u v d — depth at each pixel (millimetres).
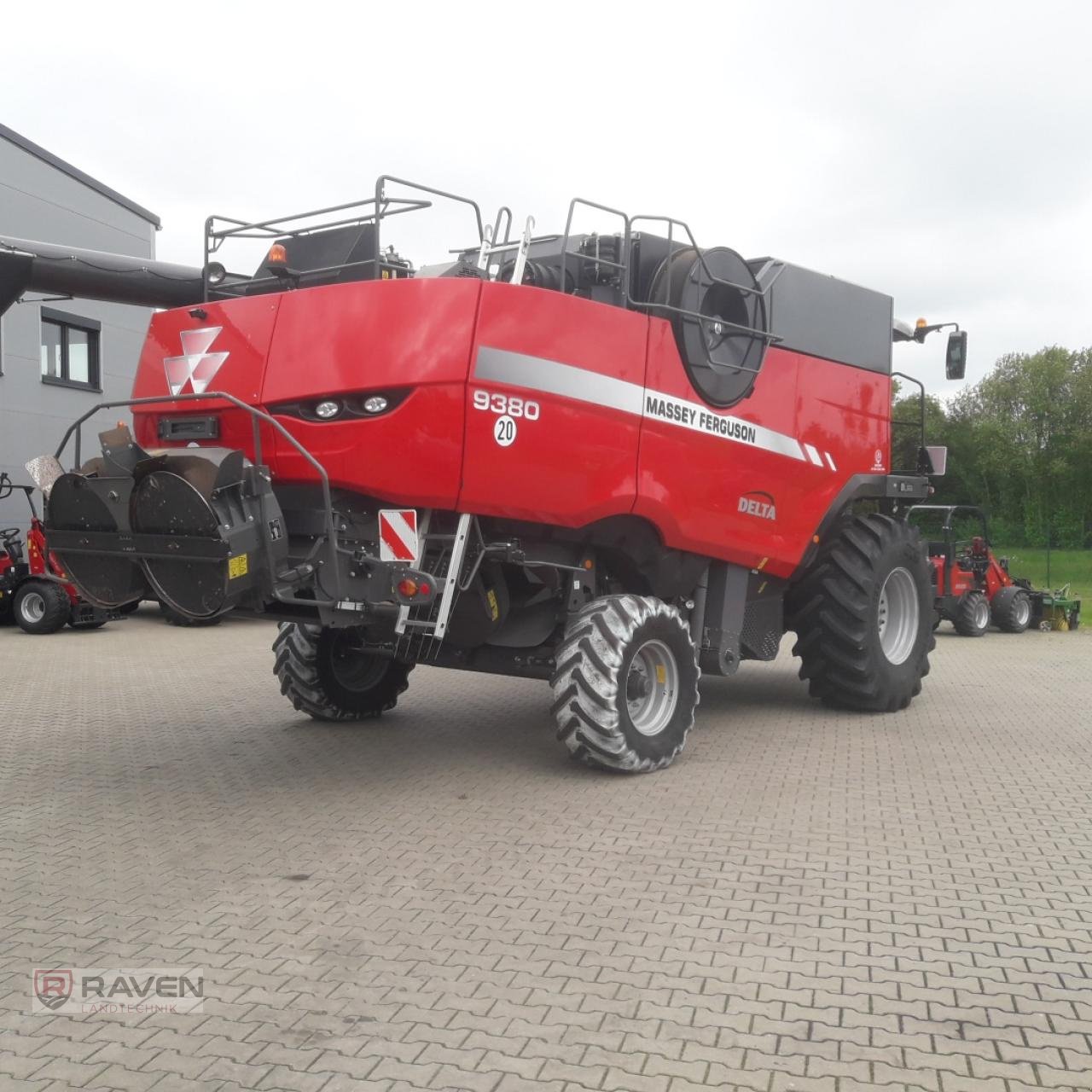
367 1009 3461
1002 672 11836
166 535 5434
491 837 5301
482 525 6211
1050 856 5078
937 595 15859
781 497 7941
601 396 6391
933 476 9859
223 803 5938
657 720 6777
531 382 5988
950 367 9844
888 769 6805
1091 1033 3357
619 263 7094
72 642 13977
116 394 20531
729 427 7391
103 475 6055
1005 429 48094
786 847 5168
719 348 7223
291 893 4520
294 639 7871
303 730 7949
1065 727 8305
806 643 8680
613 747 6363
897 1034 3332
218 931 4113
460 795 6094
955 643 15414
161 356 6430
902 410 37219
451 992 3582
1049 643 15414
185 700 9375
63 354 19453
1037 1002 3564
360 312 5754
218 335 6160
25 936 4074
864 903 4434
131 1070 3100
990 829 5504
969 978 3738
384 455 5660
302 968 3770
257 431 5512
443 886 4609
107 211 20281
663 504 6863
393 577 5742
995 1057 3201
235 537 5266
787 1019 3416
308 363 5812
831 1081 3059
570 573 6770
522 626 6949
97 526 5730
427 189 6148
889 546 8594
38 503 18438
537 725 8141
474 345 5734
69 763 6906
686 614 7664
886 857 5043
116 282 8969
